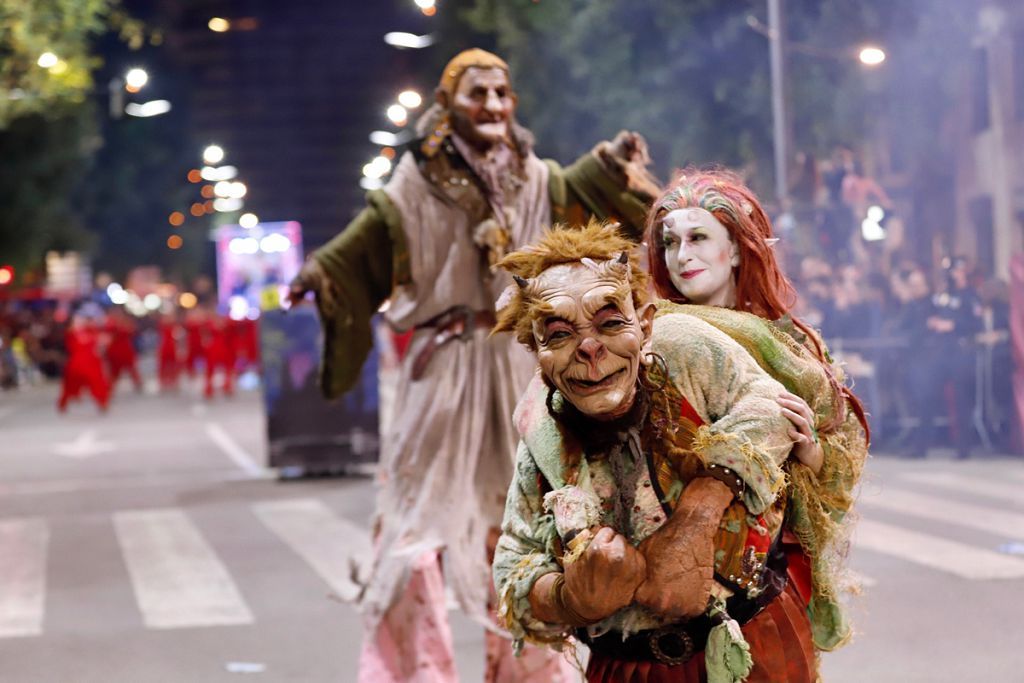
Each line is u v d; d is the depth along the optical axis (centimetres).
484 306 757
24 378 6050
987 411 1933
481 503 751
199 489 1975
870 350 1983
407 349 770
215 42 6669
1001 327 1909
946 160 2844
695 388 416
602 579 390
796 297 471
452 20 4259
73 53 2883
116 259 9375
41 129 5350
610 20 3109
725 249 457
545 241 408
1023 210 2567
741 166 3081
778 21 2481
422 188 759
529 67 3500
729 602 418
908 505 1488
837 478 451
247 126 7138
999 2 2539
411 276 756
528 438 423
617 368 394
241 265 6088
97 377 3869
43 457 2600
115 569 1355
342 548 1425
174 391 4988
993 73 2622
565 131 3497
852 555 1230
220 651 1010
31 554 1463
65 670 969
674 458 408
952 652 916
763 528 417
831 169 2378
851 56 2692
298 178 7462
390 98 6800
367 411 2038
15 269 5800
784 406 416
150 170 8794
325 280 769
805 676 430
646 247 476
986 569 1155
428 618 730
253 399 4322
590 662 441
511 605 420
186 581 1280
